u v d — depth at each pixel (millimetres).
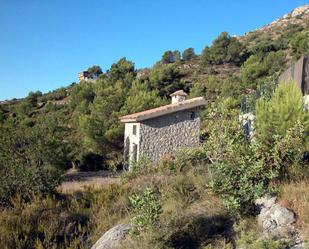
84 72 87500
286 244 6781
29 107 57906
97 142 28062
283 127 11633
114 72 55625
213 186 9125
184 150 14406
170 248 7461
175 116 23047
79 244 9125
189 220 8250
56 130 18750
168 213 8883
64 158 18391
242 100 21766
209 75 59844
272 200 8219
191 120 23453
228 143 9859
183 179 11273
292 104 12328
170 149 22672
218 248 7387
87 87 49875
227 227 8164
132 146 23281
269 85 19188
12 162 12914
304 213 7426
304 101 13383
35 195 11984
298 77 17250
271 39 77188
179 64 70938
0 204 11586
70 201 11758
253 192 8492
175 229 7805
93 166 28266
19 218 10109
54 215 10398
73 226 9961
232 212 8258
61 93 66250
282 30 85562
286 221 7426
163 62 75625
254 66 47094
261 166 8852
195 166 13234
